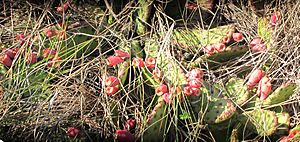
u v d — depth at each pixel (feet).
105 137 5.34
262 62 5.89
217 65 6.02
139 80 5.57
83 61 5.84
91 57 6.11
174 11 6.54
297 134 5.10
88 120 5.46
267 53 5.93
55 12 6.47
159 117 5.14
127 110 5.60
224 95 5.41
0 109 5.47
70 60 5.85
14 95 5.58
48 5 6.44
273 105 5.37
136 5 6.40
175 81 5.30
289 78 5.76
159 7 6.32
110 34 6.26
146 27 6.30
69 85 5.82
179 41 6.12
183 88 5.31
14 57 5.74
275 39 6.08
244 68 5.96
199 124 5.28
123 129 5.44
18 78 5.65
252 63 5.89
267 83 5.29
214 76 5.74
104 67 5.80
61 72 5.78
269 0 6.81
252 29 6.52
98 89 5.80
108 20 6.37
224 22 6.65
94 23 6.29
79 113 5.56
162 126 5.25
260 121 5.27
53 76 5.65
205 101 5.30
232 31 6.10
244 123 5.34
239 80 5.62
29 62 5.70
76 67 5.70
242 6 6.73
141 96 5.62
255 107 5.35
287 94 5.32
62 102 5.63
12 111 5.52
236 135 5.07
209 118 5.23
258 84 5.44
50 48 5.83
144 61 5.78
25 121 5.40
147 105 5.62
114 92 5.35
